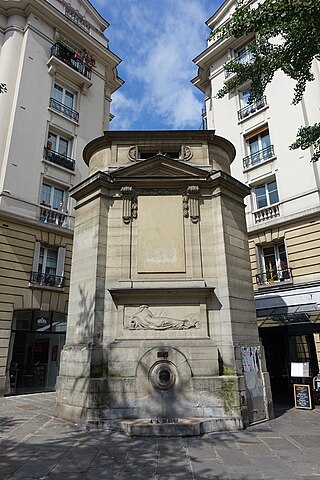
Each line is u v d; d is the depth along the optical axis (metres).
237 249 10.44
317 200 16.19
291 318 13.57
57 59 20.41
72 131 20.97
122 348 8.88
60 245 18.14
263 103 19.97
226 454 6.45
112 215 10.44
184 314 9.39
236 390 8.52
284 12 7.41
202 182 10.70
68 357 9.55
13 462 6.10
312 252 15.80
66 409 9.03
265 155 19.25
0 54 19.33
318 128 10.04
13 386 15.01
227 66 10.26
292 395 13.62
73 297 10.35
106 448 6.79
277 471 5.64
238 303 9.73
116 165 11.20
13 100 18.42
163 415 8.28
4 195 16.27
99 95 23.89
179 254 10.04
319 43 8.17
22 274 16.17
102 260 9.89
